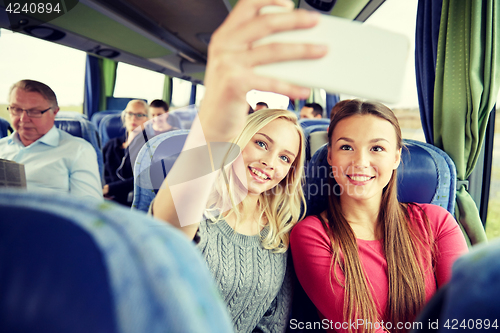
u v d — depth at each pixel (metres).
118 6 2.83
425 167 1.09
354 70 0.30
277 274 0.90
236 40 0.31
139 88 4.09
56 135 1.82
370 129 0.91
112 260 0.17
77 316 0.17
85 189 1.80
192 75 4.82
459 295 0.18
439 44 1.50
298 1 2.92
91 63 3.50
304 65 0.29
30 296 0.18
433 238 0.97
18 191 0.21
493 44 1.35
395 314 0.88
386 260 0.92
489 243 0.20
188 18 3.58
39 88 1.75
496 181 1.59
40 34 2.40
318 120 2.48
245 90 0.33
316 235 0.92
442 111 1.51
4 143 1.79
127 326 0.15
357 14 2.90
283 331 0.96
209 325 0.16
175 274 0.16
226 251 0.83
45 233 0.19
